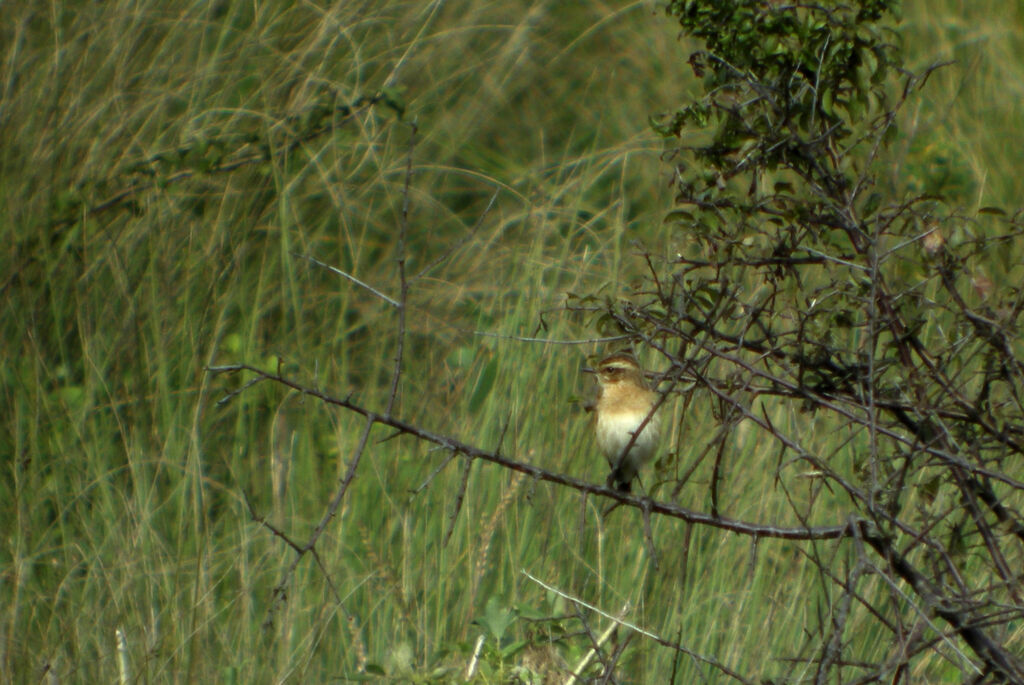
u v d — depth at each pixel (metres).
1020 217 12.41
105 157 12.84
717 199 6.99
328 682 8.99
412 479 11.09
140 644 8.98
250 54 14.08
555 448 10.93
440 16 16.66
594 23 19.00
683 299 6.66
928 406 6.66
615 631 8.85
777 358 7.28
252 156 13.52
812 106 6.90
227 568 10.10
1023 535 7.07
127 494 10.71
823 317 6.83
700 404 11.10
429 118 16.45
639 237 14.67
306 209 14.27
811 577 9.77
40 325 11.95
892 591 6.11
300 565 10.04
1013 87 16.36
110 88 12.93
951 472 7.12
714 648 9.22
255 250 13.44
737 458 10.88
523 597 9.70
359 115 14.52
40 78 12.64
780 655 9.13
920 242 6.96
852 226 6.75
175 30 13.66
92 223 12.28
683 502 10.47
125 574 9.52
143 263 12.52
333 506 5.96
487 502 10.52
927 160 13.59
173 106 13.80
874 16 6.93
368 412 6.13
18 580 9.27
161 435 11.35
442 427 11.73
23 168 12.30
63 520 10.17
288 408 12.06
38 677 8.66
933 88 16.00
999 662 6.68
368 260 14.52
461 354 12.92
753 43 6.95
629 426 9.14
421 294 13.77
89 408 11.11
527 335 11.77
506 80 17.17
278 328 12.95
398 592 9.34
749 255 6.97
